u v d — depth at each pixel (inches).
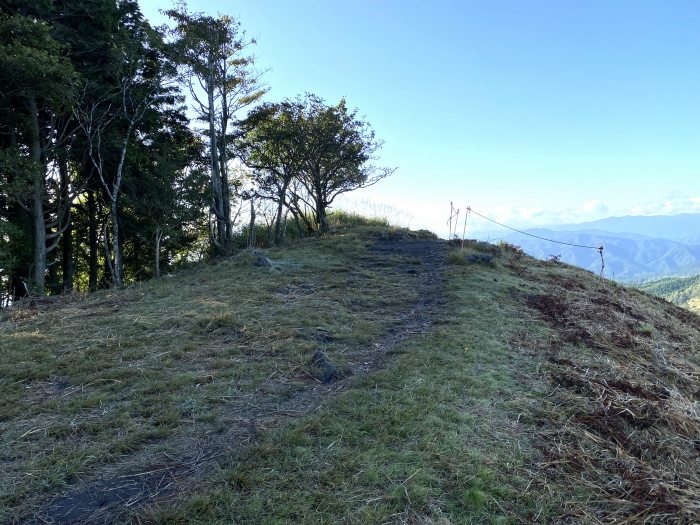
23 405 117.7
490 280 271.9
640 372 163.0
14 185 344.5
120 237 528.4
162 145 478.6
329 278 277.0
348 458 93.8
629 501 87.1
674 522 82.4
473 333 177.9
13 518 75.8
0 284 402.6
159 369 142.3
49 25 372.8
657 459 105.6
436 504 81.7
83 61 420.5
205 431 105.5
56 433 103.2
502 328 189.2
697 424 123.9
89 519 76.0
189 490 83.6
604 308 243.1
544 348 171.3
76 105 387.9
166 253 574.6
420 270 305.9
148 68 469.7
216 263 368.5
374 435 103.2
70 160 448.5
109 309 217.3
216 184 485.1
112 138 423.5
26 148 420.8
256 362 148.6
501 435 107.0
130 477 87.9
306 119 484.7
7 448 97.0
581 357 166.1
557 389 135.6
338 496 82.5
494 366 148.3
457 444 99.7
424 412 113.0
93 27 421.7
